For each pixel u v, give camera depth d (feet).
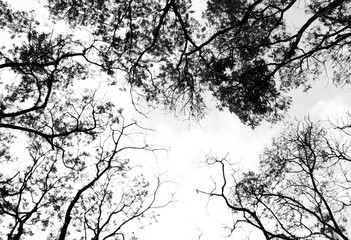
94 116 43.52
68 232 51.60
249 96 40.14
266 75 40.47
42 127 45.91
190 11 40.11
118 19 38.09
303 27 36.27
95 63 39.19
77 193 39.19
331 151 50.06
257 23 41.78
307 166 48.37
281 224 43.91
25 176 41.91
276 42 38.99
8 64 33.35
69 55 36.81
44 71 36.65
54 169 50.26
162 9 37.11
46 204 49.65
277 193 50.80
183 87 42.96
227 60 40.50
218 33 37.29
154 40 37.22
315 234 44.04
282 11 37.45
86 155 50.01
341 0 34.35
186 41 37.65
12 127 34.09
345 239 41.55
